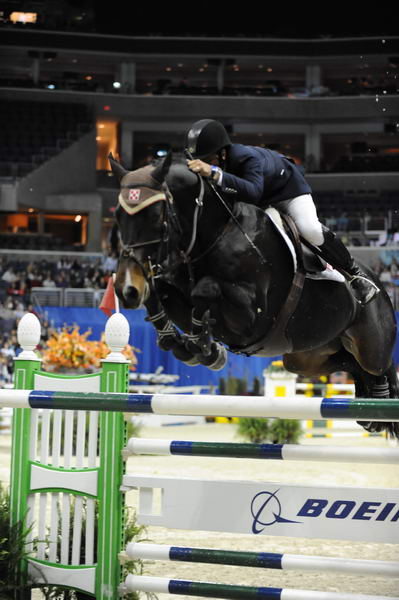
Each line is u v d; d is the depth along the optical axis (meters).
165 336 6.05
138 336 32.03
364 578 7.80
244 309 5.69
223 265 5.71
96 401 5.42
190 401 5.20
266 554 5.27
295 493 5.18
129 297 5.52
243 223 5.84
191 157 5.99
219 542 9.20
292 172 6.25
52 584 5.90
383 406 4.68
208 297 5.55
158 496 11.85
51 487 6.02
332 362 7.34
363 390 7.43
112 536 5.79
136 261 5.56
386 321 6.93
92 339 32.53
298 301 6.08
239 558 5.30
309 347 6.35
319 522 5.11
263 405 5.00
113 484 5.82
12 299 37.00
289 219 6.18
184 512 5.45
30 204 48.16
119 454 5.84
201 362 5.88
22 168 48.44
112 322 6.13
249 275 5.74
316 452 5.15
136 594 6.26
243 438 18.66
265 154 6.15
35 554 6.10
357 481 13.91
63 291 35.91
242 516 5.30
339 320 6.38
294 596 5.11
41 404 5.57
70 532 6.16
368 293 6.43
